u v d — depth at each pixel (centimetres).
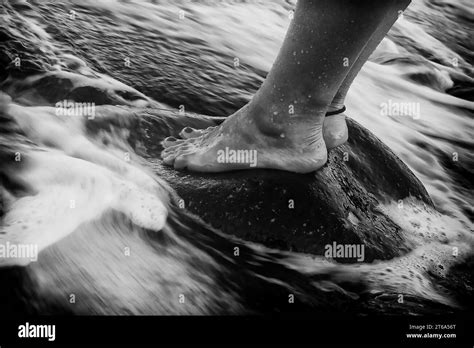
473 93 560
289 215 246
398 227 280
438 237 292
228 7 510
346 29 219
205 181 252
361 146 299
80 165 240
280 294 227
